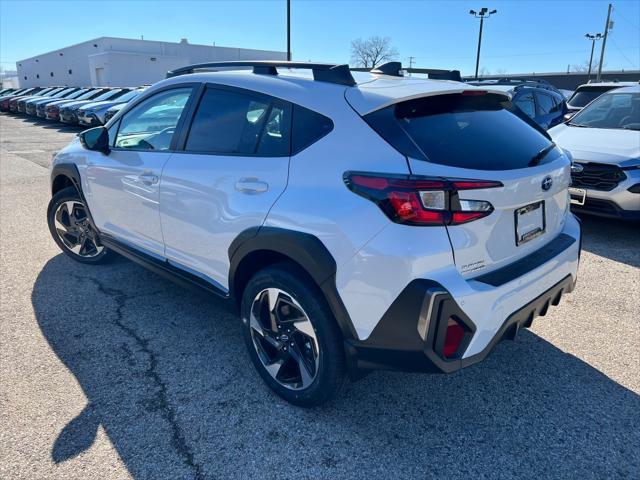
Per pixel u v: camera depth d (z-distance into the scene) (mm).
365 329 2164
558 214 2738
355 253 2104
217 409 2584
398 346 2105
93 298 3875
